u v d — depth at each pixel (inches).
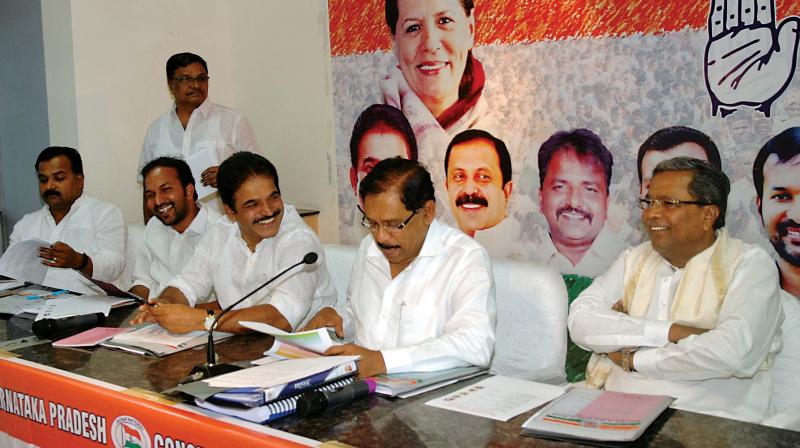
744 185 120.4
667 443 53.7
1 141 192.4
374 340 83.7
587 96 135.5
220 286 101.3
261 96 192.7
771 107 116.3
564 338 92.2
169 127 163.9
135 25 178.9
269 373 65.5
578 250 140.2
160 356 80.0
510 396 64.7
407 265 82.6
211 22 193.8
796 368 81.0
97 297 107.2
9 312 102.9
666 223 79.4
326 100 177.9
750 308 76.4
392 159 76.9
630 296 86.7
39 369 76.5
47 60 174.1
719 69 120.7
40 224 138.3
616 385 84.2
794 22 112.5
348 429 58.1
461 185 155.0
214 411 62.1
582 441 53.9
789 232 116.3
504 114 146.7
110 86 175.5
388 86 165.0
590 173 136.9
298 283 92.6
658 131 128.3
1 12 182.7
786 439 53.9
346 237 179.6
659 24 125.8
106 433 69.1
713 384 79.1
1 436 81.8
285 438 56.6
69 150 134.2
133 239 142.9
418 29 157.0
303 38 180.5
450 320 77.1
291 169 189.2
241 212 91.4
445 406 62.5
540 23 139.3
